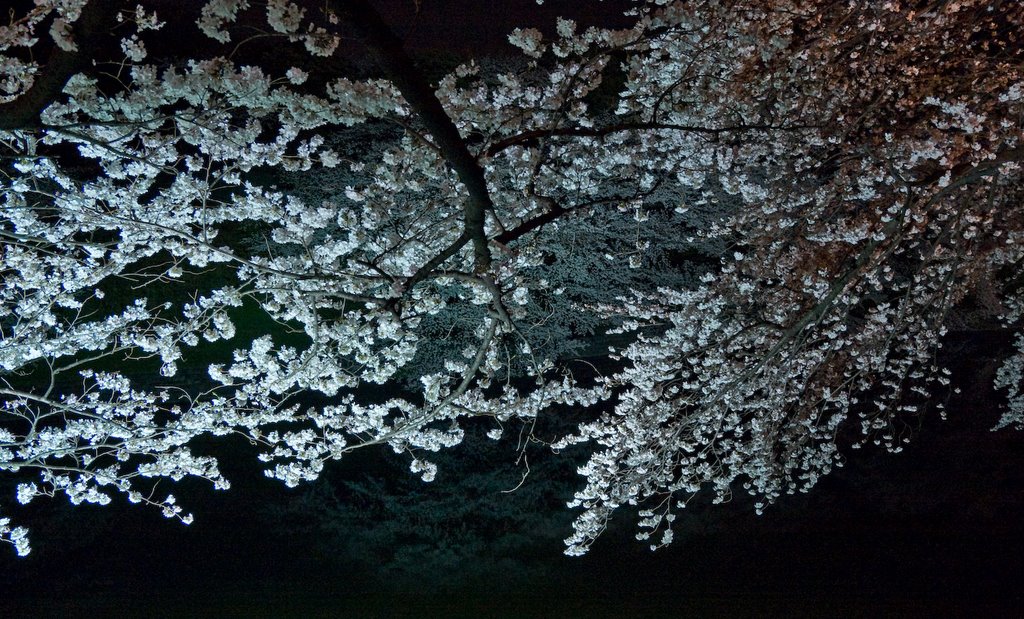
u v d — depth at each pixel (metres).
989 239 8.82
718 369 8.23
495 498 10.67
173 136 5.68
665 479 8.16
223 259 6.15
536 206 6.62
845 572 8.18
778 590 8.05
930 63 9.10
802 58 8.63
